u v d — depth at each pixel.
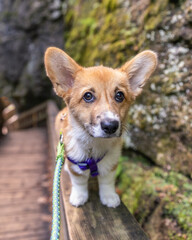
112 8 0.85
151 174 0.58
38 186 0.91
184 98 0.53
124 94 0.36
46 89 1.77
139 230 0.31
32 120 1.95
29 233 0.66
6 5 1.78
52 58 0.36
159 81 0.59
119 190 0.63
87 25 1.02
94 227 0.31
